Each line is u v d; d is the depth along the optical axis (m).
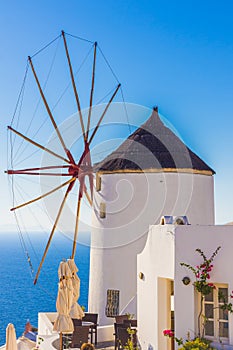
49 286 92.88
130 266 27.00
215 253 14.06
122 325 19.45
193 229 14.53
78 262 121.88
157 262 16.12
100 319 27.45
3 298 77.06
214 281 14.01
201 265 14.09
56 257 154.62
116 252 27.36
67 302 19.00
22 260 149.12
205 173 28.09
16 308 66.81
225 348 13.48
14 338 17.91
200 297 14.30
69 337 20.39
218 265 14.02
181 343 13.96
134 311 24.47
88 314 22.38
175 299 14.50
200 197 27.69
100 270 27.86
